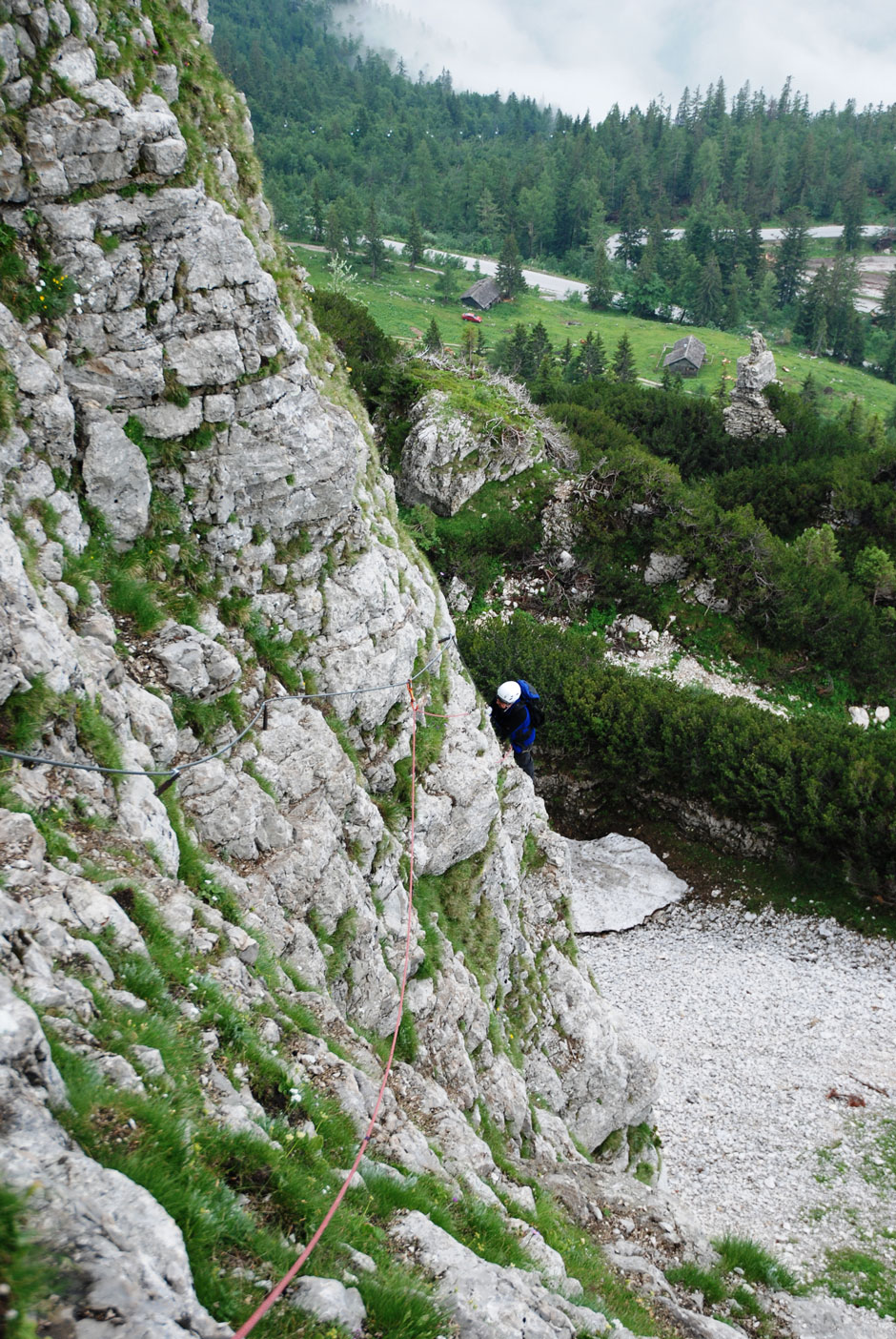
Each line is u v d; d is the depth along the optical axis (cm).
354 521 1591
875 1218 2714
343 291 8212
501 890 1978
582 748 4944
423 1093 1255
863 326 19700
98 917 776
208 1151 670
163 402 1246
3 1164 482
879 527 6481
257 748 1295
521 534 6269
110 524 1198
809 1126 3155
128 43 1242
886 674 5634
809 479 6919
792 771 4475
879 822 4181
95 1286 457
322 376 1848
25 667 890
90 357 1179
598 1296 1112
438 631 2012
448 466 6203
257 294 1319
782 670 5744
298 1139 786
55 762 867
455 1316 710
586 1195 1596
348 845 1445
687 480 8150
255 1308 570
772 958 4169
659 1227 1608
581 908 4466
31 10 1103
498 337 17625
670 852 4800
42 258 1135
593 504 6284
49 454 1116
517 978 1986
